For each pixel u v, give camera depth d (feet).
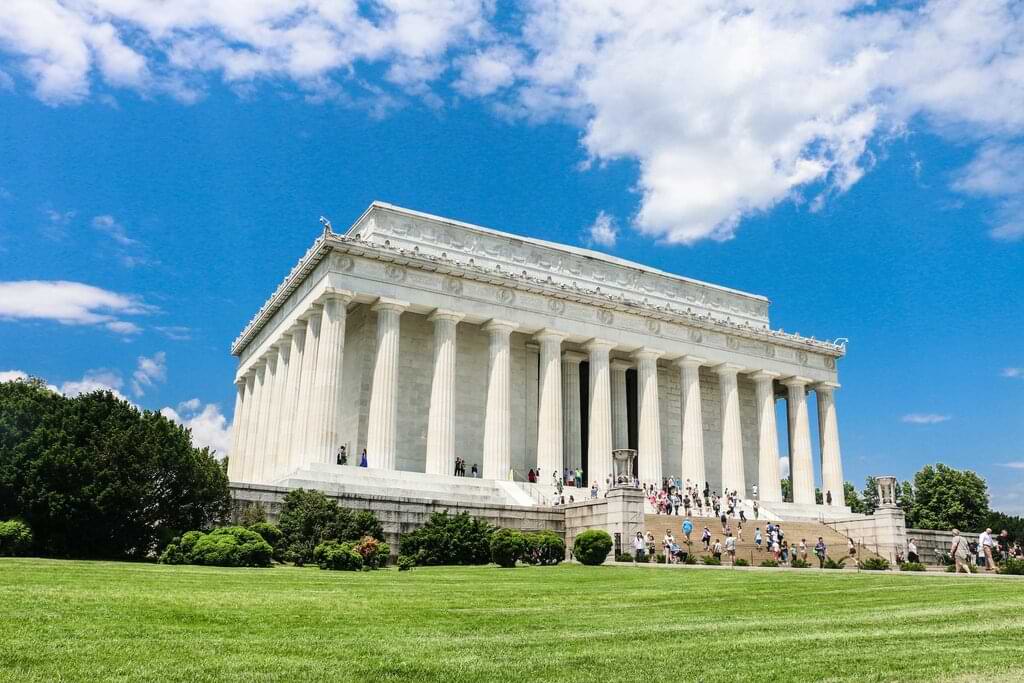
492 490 199.52
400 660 44.83
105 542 124.88
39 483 119.96
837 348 277.44
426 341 226.99
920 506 346.33
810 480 262.88
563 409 239.09
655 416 236.22
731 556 157.58
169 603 63.98
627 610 70.85
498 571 122.31
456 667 42.96
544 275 244.22
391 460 191.72
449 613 66.39
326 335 192.75
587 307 231.71
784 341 265.34
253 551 118.62
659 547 171.73
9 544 114.32
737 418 253.03
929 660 43.91
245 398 272.51
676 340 245.86
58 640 46.85
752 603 77.10
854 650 47.62
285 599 71.26
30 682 37.60
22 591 64.85
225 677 39.75
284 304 230.89
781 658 45.24
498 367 213.87
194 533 121.39
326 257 199.31
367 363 216.13
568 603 75.92
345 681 39.50
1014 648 47.73
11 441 123.85
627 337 236.43
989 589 90.89
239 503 143.02
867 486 372.58
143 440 130.41
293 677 40.09
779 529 199.62
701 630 57.31
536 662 44.47
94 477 122.72
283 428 213.25
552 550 145.07
